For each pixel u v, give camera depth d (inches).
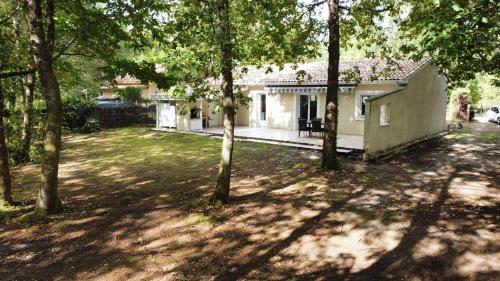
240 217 336.8
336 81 507.5
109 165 585.3
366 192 416.5
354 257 260.2
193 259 258.8
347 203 376.5
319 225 317.7
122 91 429.1
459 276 232.8
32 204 374.0
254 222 324.8
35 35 311.3
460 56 349.7
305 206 367.2
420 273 237.3
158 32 375.2
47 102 328.5
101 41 386.0
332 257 260.5
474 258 255.9
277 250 271.9
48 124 331.9
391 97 667.4
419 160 609.3
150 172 527.8
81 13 362.3
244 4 353.4
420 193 413.4
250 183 458.3
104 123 1144.2
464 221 324.8
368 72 832.9
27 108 622.2
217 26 318.3
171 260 257.1
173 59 353.1
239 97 372.2
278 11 433.4
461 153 679.1
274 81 940.6
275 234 299.9
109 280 230.2
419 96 800.9
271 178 482.9
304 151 674.8
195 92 343.6
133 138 900.6
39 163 615.2
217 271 242.4
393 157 632.4
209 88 349.1
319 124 770.8
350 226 315.3
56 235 296.5
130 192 421.7
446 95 1007.6
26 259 257.1
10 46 357.7
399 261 253.3
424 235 295.1
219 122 1128.8
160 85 402.6
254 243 283.7
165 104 1040.8
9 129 615.5
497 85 462.0
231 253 267.7
